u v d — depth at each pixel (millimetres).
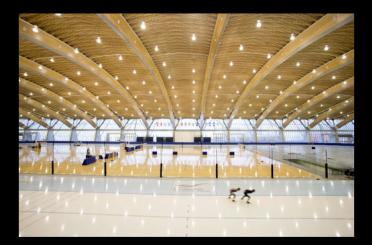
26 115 39219
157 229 5445
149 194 8352
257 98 30141
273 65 16516
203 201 7535
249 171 13781
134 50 14039
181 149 33062
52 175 11914
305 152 27875
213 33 13469
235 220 5977
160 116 45406
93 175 11891
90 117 44562
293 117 38531
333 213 6477
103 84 24172
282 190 8898
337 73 19938
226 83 23719
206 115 44031
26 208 6887
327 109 37469
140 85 24406
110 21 10758
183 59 17750
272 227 5566
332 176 11844
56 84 24266
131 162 18109
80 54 15844
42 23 12109
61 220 5992
